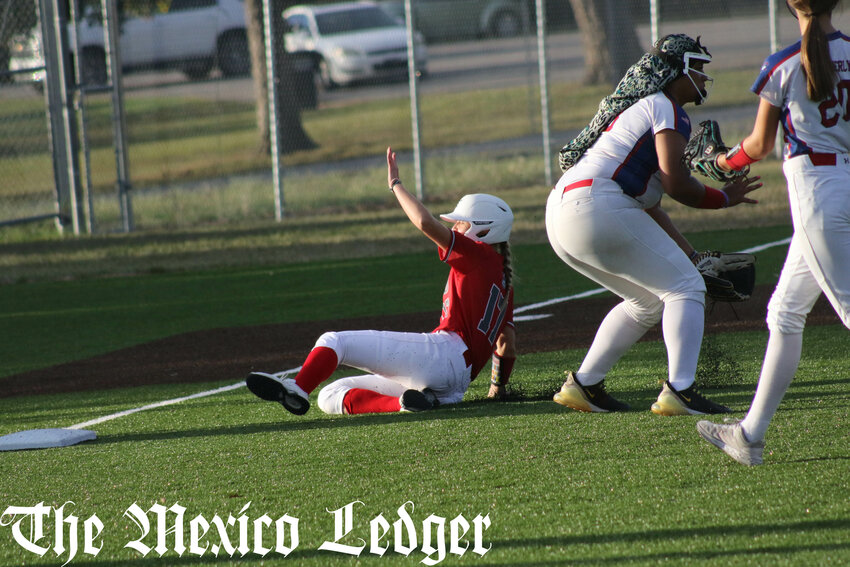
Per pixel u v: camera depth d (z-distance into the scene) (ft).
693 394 52.13
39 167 236.63
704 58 51.19
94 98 330.75
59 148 180.86
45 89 177.37
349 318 99.35
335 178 213.46
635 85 50.83
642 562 33.91
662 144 49.47
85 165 176.35
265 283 125.59
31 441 56.44
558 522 38.27
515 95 303.27
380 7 299.38
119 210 185.16
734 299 54.95
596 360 54.49
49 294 128.16
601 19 290.76
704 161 46.70
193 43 289.74
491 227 58.34
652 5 171.83
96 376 81.05
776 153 192.44
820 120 40.24
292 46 292.20
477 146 248.52
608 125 51.29
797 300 41.86
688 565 33.40
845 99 39.99
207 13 289.74
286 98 252.62
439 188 195.83
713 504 38.75
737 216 147.54
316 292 116.88
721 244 125.80
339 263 136.15
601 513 38.75
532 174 200.75
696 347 52.03
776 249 119.55
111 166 257.14
